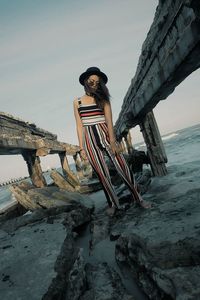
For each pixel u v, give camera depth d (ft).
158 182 17.42
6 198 87.35
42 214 12.07
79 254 8.11
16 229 10.88
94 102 10.46
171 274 5.46
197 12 6.73
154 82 11.73
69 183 23.79
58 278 6.30
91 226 10.92
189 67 9.34
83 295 6.20
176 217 7.94
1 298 5.77
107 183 10.84
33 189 15.84
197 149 43.96
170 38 9.21
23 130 21.16
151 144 19.95
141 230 7.63
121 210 11.27
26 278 6.39
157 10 9.67
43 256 7.34
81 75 10.06
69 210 12.63
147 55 11.87
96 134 10.35
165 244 6.36
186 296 4.75
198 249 5.85
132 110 18.63
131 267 7.13
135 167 23.45
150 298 5.72
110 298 5.85
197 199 9.18
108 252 8.56
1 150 17.24
